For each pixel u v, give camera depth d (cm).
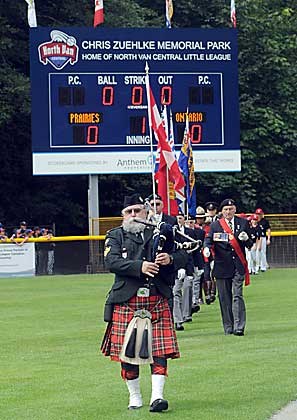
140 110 6241
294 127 8906
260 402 1964
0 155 8212
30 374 2427
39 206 8338
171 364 2489
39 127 6153
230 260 3106
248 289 4919
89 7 8494
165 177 3803
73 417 1867
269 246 6819
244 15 8931
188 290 3541
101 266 6544
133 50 6234
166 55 6259
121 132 6219
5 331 3381
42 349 2909
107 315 1917
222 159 6309
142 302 1883
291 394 2045
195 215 4434
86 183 8550
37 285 5541
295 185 8938
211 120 6306
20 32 8281
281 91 8925
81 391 2166
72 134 6175
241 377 2267
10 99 7700
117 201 8412
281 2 10150
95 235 6569
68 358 2709
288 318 3594
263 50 8912
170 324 1902
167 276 1902
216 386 2156
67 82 6172
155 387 1878
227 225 3109
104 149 6200
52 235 6738
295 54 9256
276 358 2562
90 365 2566
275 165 8869
